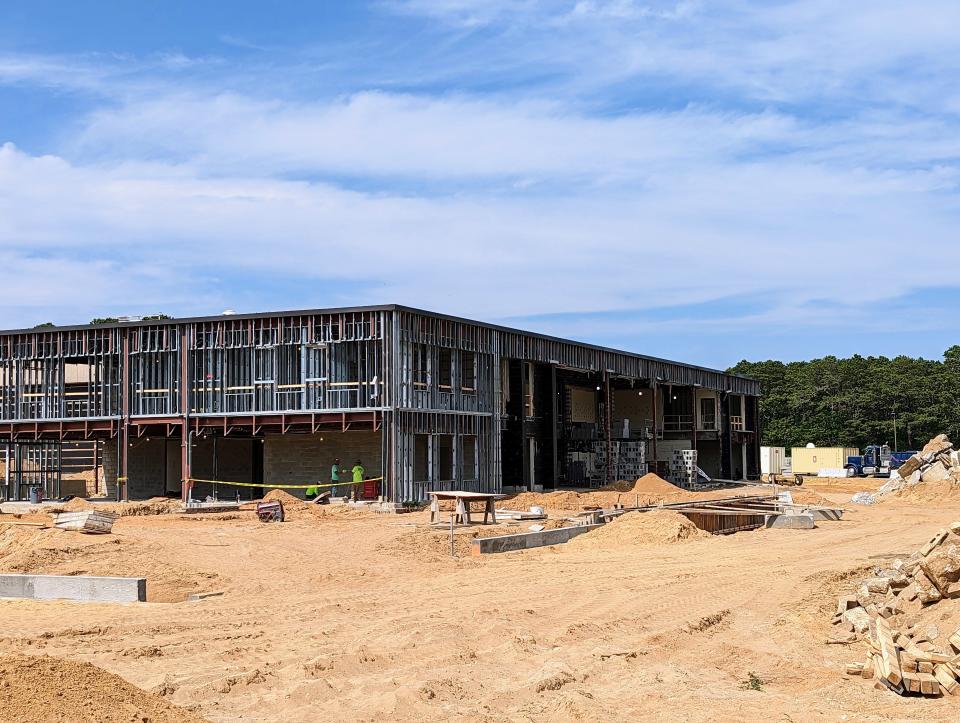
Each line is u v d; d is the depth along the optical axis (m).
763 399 110.88
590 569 22.25
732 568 22.00
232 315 40.50
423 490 39.75
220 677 12.38
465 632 15.21
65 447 51.69
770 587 19.39
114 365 43.53
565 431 55.81
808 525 32.06
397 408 38.25
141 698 8.51
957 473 45.97
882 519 36.56
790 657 13.81
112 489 47.25
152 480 47.00
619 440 58.38
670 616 16.84
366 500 39.22
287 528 30.47
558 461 55.19
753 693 12.05
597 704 11.35
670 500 45.19
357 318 38.88
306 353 39.75
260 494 47.09
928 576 14.50
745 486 61.72
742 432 73.12
